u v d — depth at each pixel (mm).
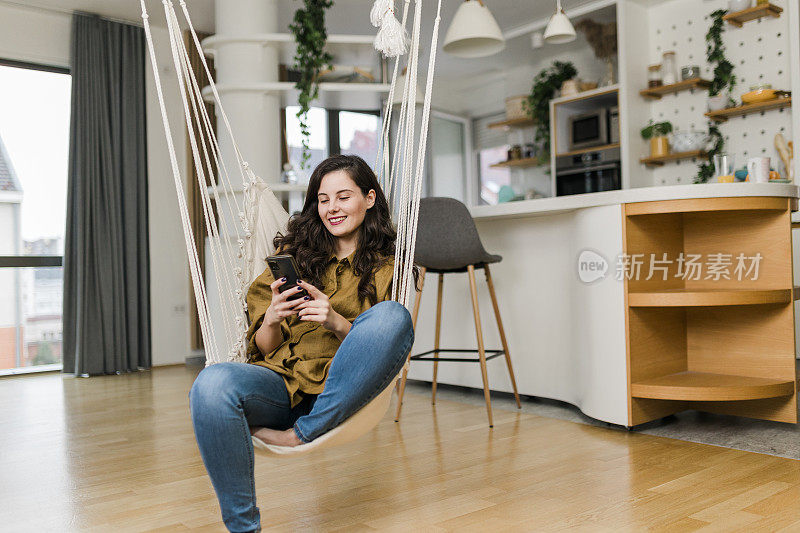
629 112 4891
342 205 1671
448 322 3707
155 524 1764
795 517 1675
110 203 4992
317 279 1695
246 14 4184
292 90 4168
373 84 4246
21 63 4930
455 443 2545
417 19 1715
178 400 3736
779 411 2680
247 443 1401
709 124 4730
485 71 6758
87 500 1981
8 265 4863
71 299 4891
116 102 5062
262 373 1491
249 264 1811
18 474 2289
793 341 2650
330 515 1799
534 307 3252
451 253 2865
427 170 6824
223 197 4176
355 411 1465
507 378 3395
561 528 1651
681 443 2453
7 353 4922
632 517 1709
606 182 5035
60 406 3637
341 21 5375
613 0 4875
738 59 4633
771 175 3088
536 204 2953
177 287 5488
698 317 2932
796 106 4234
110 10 4934
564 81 5480
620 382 2645
